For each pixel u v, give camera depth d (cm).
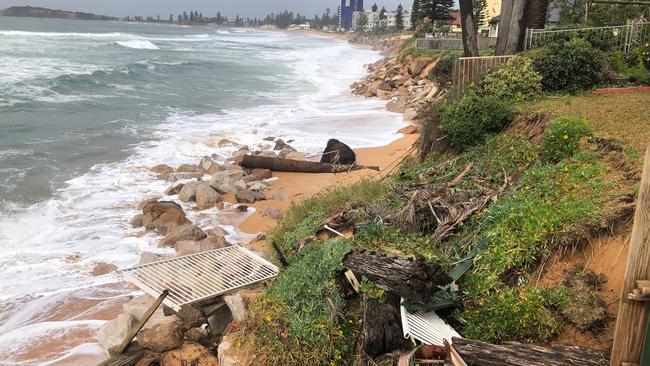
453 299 609
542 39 1650
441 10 5716
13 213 1227
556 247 613
